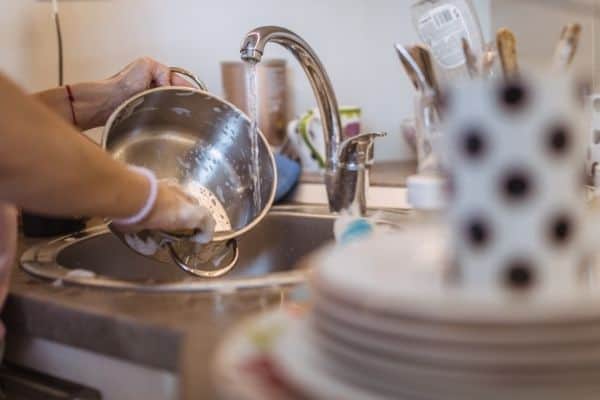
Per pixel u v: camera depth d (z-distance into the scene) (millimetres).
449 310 381
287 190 1333
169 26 1454
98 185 699
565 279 426
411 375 388
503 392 376
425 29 1031
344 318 412
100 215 731
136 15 1423
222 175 1105
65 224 1140
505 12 1554
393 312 393
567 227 423
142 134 1058
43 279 825
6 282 778
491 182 414
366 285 414
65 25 1390
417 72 840
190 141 1096
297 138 1449
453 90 431
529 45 1480
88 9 1402
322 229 1181
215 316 643
